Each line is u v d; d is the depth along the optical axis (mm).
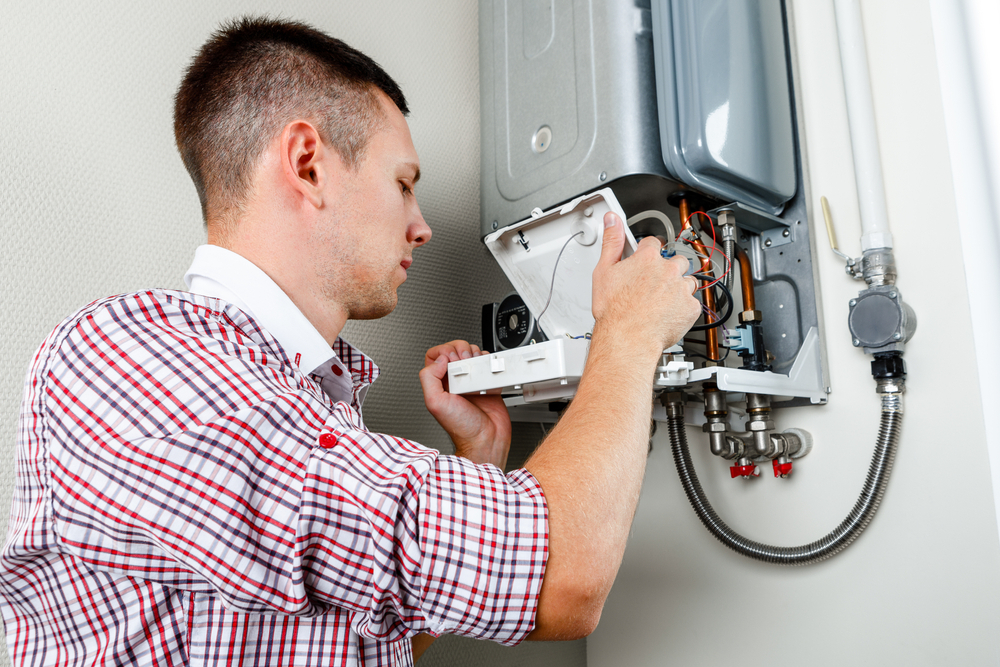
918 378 916
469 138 1363
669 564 1203
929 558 882
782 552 986
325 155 680
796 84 1079
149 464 449
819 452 1016
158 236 1001
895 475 927
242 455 460
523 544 496
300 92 685
